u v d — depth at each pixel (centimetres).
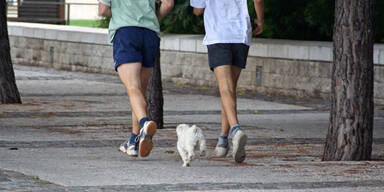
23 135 1420
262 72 2606
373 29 1125
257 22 1080
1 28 1970
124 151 1046
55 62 3506
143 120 899
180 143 955
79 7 6075
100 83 2770
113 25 960
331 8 2661
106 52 3225
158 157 1154
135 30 952
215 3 1052
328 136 1159
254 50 2627
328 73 2391
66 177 848
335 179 872
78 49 3369
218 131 1585
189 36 2970
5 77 1986
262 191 775
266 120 1805
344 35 1120
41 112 1830
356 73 1125
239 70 1070
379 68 2241
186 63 2892
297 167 973
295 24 2836
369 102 1139
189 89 2684
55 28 3572
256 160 1154
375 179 879
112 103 2095
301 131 1603
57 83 2714
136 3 960
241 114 1930
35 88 2488
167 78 2983
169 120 1777
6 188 761
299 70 2477
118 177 851
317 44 2466
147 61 970
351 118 1132
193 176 862
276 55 2548
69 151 1227
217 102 2228
